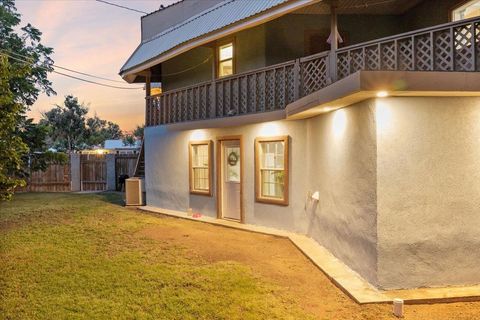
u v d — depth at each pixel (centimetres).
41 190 1991
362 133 546
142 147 1573
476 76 466
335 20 744
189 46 1053
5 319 437
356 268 572
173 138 1227
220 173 1053
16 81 1534
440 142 509
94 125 3934
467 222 513
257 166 940
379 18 1029
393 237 507
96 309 459
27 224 998
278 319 436
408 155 507
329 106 609
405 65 594
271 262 655
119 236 845
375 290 506
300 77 807
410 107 505
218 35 959
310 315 446
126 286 533
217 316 441
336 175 651
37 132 1608
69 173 2019
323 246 721
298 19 1021
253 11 861
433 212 510
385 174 506
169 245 764
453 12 835
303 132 834
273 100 886
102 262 644
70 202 1444
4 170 679
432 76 461
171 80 1385
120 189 1925
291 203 861
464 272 514
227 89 1026
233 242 795
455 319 432
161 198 1280
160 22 1394
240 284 541
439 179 510
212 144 1075
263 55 1014
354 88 466
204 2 1187
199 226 977
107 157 1983
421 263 510
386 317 439
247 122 948
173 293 507
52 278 566
